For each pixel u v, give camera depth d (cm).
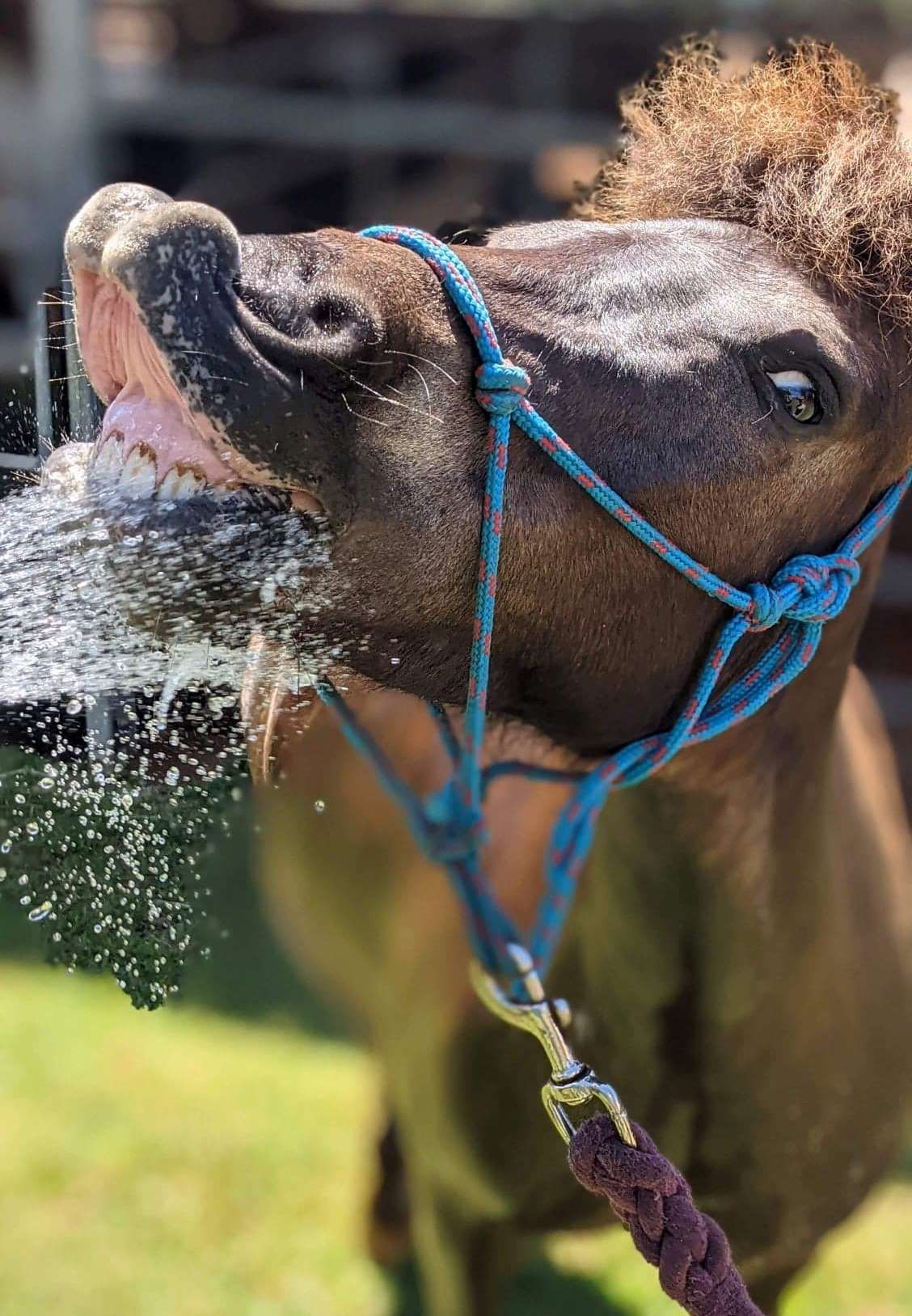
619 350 134
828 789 175
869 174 148
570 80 643
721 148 157
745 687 154
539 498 130
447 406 122
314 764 244
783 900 171
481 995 160
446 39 668
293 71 693
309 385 111
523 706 150
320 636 122
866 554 160
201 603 113
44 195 565
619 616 140
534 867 198
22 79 625
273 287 112
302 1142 319
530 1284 281
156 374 110
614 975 175
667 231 146
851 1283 282
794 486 143
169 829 119
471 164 630
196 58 713
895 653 512
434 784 223
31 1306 270
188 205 108
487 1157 192
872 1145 203
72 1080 338
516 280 135
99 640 113
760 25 545
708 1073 178
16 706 119
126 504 110
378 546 119
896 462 152
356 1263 286
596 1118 128
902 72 481
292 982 388
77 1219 295
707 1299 122
